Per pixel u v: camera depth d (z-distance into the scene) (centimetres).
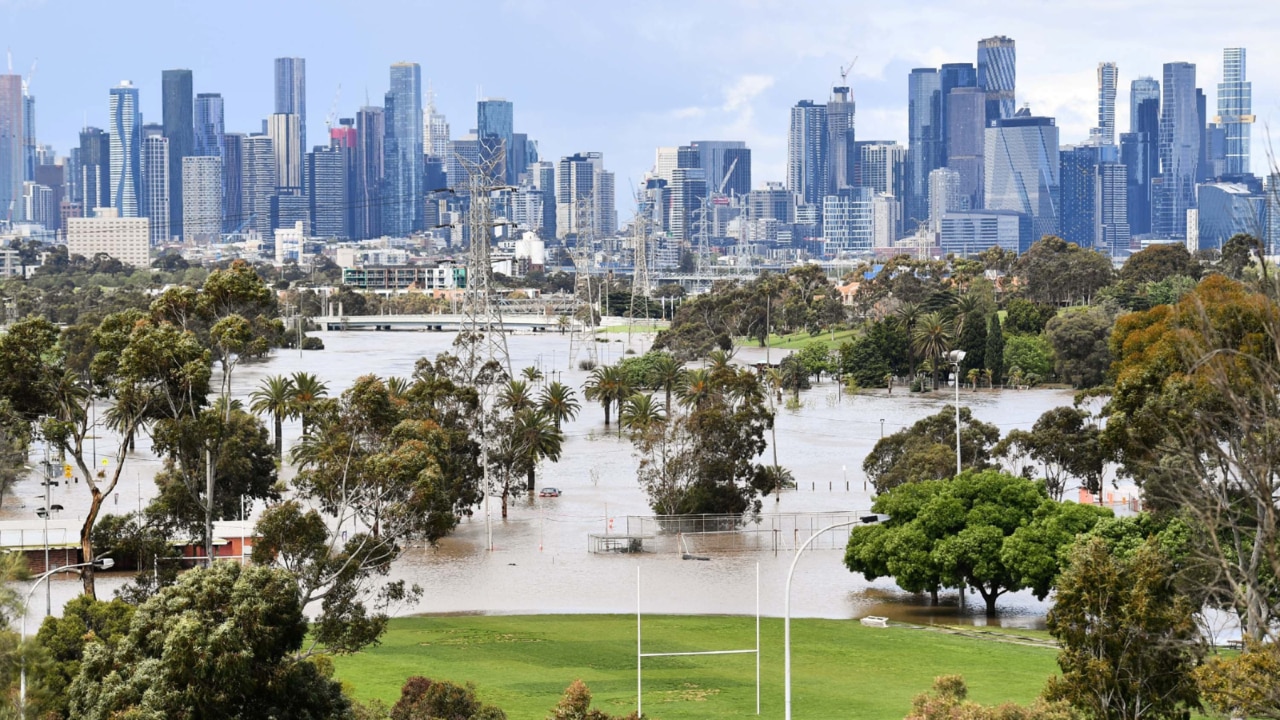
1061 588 7475
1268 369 5150
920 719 7056
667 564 16075
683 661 11019
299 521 8931
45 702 6512
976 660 10931
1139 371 12175
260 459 17612
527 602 13950
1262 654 6197
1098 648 7356
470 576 15375
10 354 11950
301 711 7406
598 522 18950
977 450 19488
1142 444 10219
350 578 9125
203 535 14400
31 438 13138
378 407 11538
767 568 15800
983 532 12838
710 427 18538
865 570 13775
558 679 10325
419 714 7912
